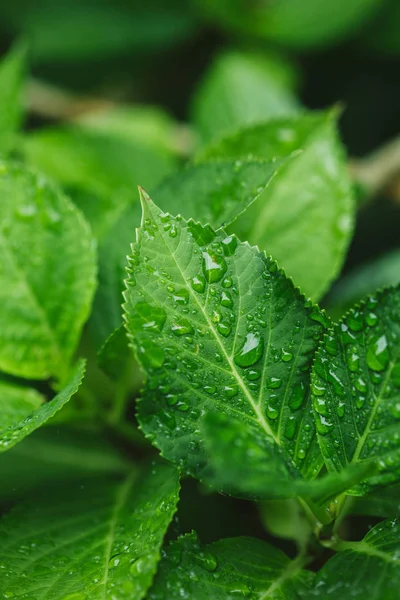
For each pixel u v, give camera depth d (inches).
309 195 25.1
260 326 21.7
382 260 29.2
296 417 21.7
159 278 21.5
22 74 28.7
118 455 25.3
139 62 40.8
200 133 31.7
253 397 21.6
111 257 24.5
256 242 24.8
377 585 21.2
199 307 21.5
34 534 22.6
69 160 30.1
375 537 21.8
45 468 25.1
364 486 21.6
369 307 21.8
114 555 21.9
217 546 22.0
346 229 25.0
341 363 21.7
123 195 28.2
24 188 24.3
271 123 25.5
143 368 21.2
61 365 24.3
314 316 21.8
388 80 38.9
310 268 24.9
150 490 23.0
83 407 24.6
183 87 41.3
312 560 22.2
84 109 38.1
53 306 24.2
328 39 37.4
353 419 21.6
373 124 38.8
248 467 20.0
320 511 21.8
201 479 21.1
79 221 24.3
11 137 28.4
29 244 24.2
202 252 21.6
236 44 39.0
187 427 21.3
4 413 23.7
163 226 21.5
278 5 36.6
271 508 23.8
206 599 21.4
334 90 39.4
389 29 37.0
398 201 31.0
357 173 30.1
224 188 23.2
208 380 21.5
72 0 40.2
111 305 24.4
